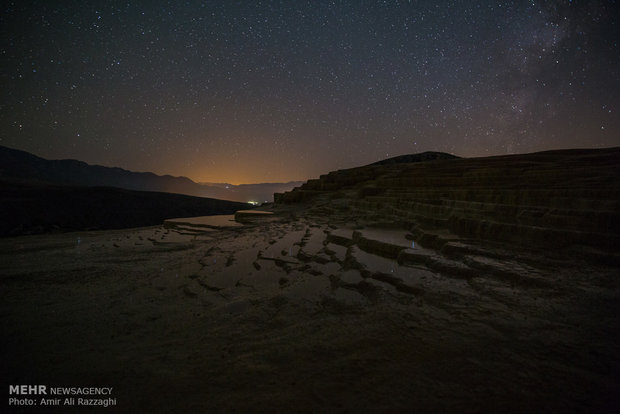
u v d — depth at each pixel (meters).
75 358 2.87
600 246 4.67
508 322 3.00
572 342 2.59
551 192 6.72
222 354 2.81
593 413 1.79
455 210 7.72
